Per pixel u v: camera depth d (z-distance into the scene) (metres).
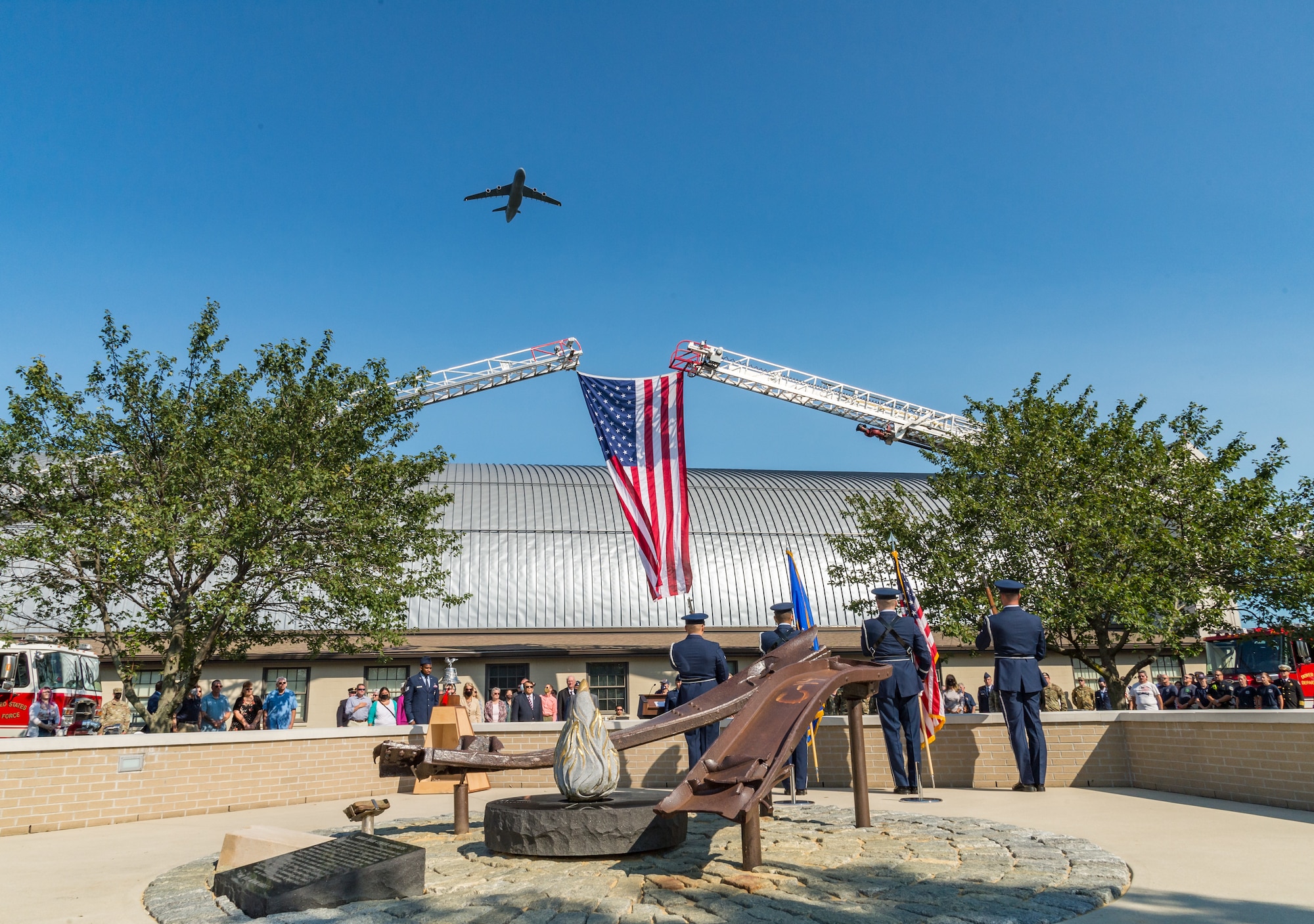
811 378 33.59
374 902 5.29
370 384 18.61
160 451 16.84
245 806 11.52
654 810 6.01
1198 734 9.37
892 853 6.36
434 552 18.88
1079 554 17.36
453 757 7.54
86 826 9.95
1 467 15.60
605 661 27.95
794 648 7.50
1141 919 4.62
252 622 17.31
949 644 27.44
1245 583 17.86
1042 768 10.20
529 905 5.11
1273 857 6.11
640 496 12.95
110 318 16.61
